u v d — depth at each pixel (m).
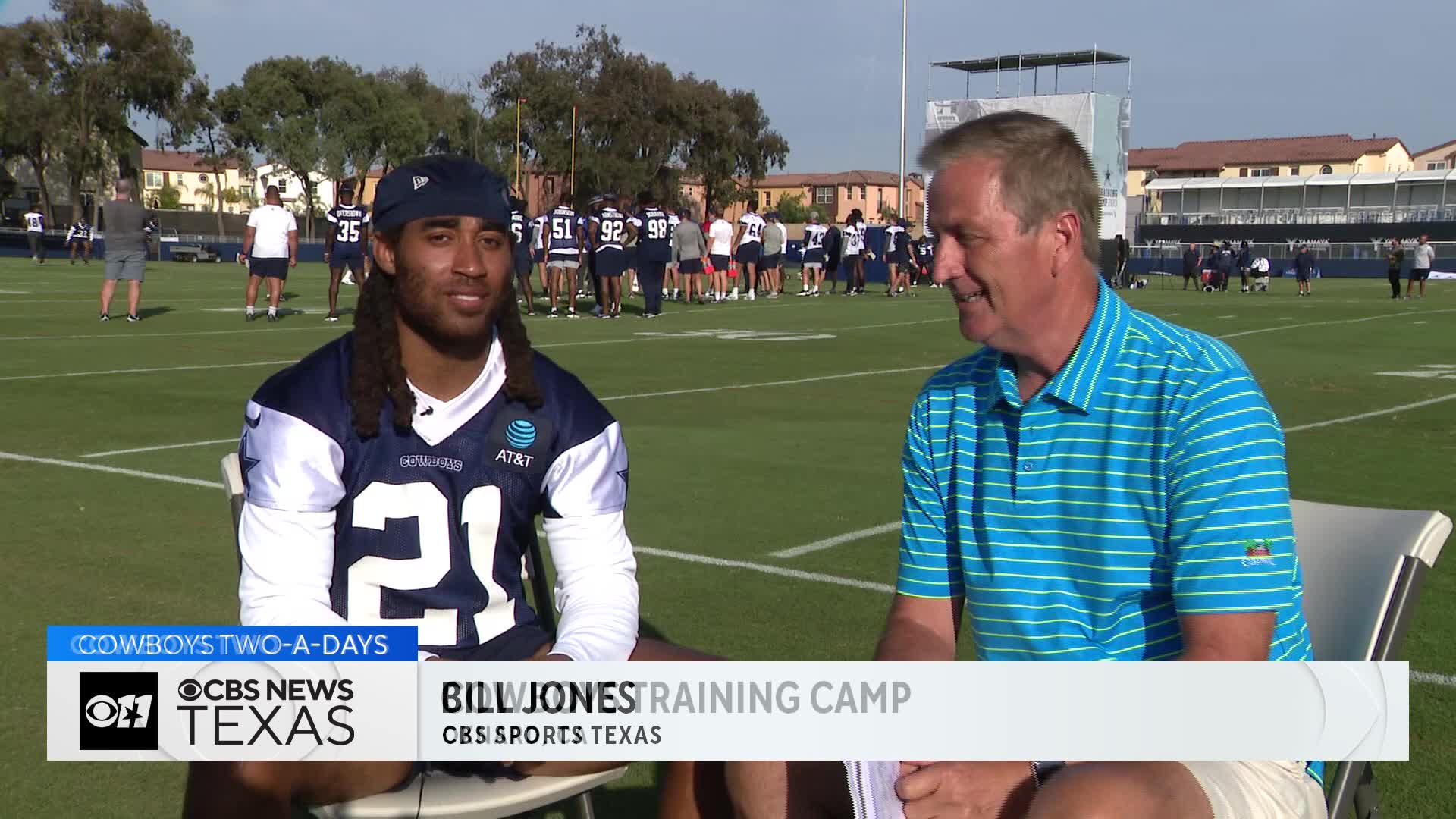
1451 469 8.29
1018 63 61.75
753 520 6.56
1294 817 2.10
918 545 2.54
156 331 17.28
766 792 2.30
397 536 2.47
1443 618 4.96
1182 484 2.12
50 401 10.41
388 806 2.31
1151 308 28.27
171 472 7.55
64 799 3.45
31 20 66.38
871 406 10.91
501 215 2.42
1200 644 2.10
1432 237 70.50
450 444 2.48
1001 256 2.24
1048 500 2.27
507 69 71.31
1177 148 104.75
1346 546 2.48
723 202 77.12
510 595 2.58
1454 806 3.38
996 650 2.38
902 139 46.16
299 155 68.56
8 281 31.02
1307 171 99.19
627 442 8.87
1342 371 14.61
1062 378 2.23
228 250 54.28
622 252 21.97
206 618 4.86
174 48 69.62
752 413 10.41
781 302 27.86
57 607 4.96
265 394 2.47
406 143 70.38
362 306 2.46
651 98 71.69
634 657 2.55
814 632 4.80
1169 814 1.92
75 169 68.12
